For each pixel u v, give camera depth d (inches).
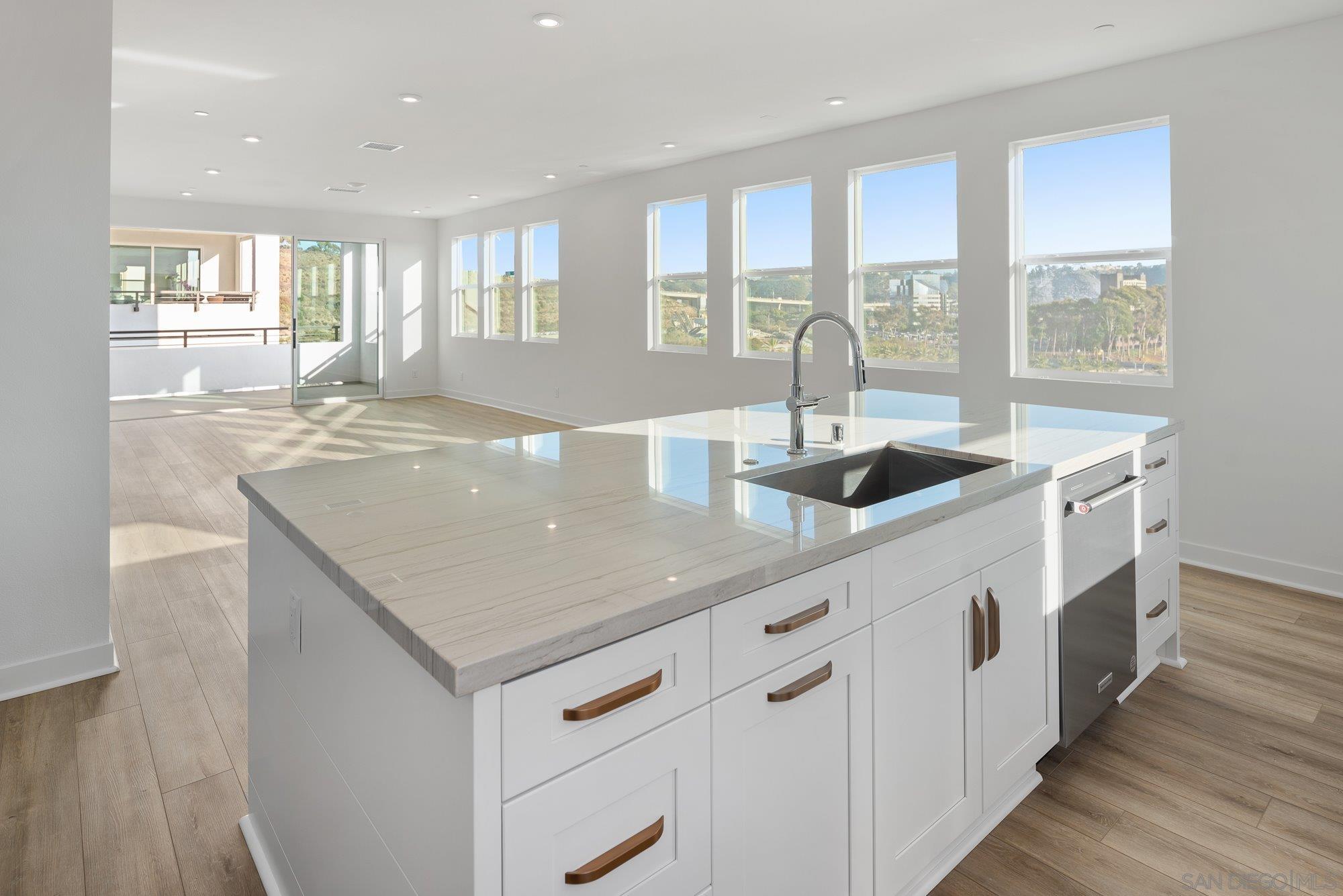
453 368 428.1
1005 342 188.9
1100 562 91.4
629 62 165.8
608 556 51.4
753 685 50.1
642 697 43.3
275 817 69.8
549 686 39.3
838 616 56.2
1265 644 120.6
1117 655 96.3
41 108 98.4
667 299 291.3
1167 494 108.0
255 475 76.7
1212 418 156.4
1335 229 139.3
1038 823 78.0
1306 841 75.1
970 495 67.6
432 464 81.0
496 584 46.1
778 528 57.6
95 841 75.3
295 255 397.4
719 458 83.9
